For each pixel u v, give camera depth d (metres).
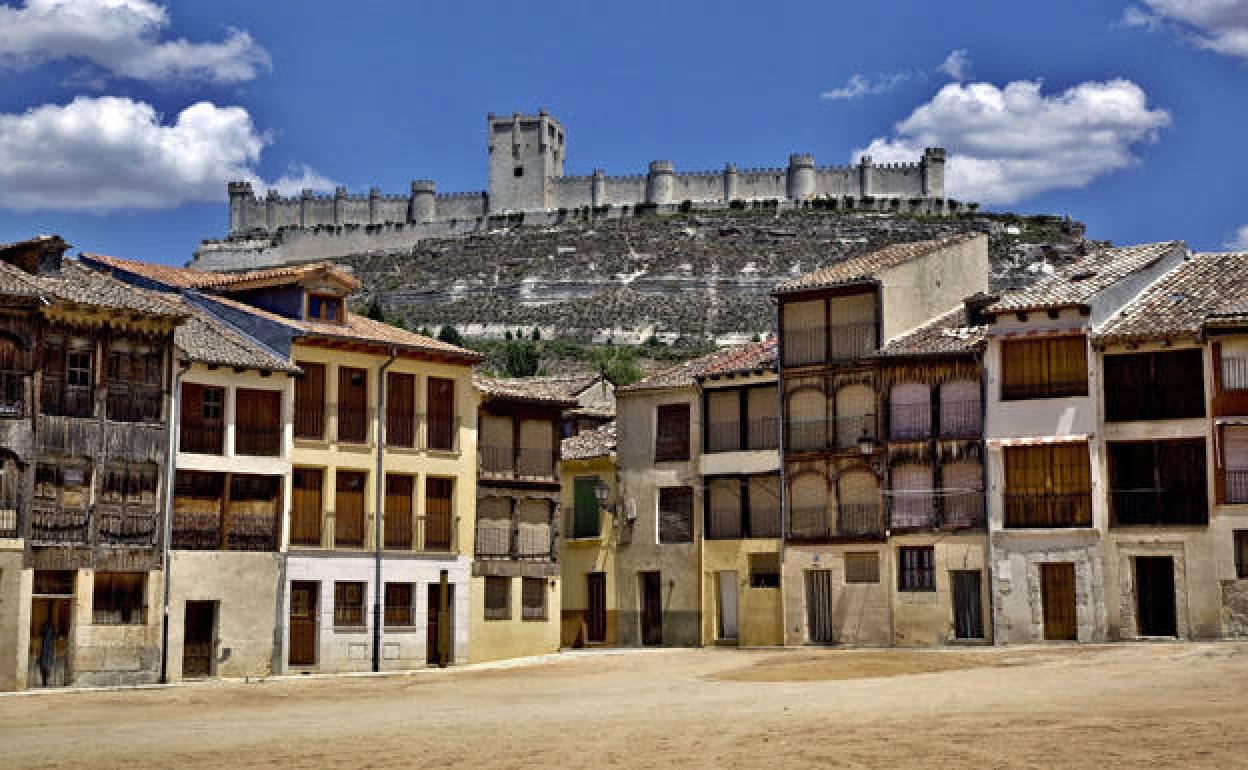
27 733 36.84
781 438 63.97
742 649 61.56
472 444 61.69
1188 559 54.06
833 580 61.97
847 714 34.97
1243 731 29.38
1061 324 56.81
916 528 60.16
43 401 50.28
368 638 57.53
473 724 36.22
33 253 53.22
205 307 59.75
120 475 52.00
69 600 50.47
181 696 46.53
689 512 66.81
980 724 32.06
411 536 59.66
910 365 61.16
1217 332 54.06
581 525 70.19
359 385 59.09
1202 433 54.28
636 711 37.72
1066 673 42.22
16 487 49.19
